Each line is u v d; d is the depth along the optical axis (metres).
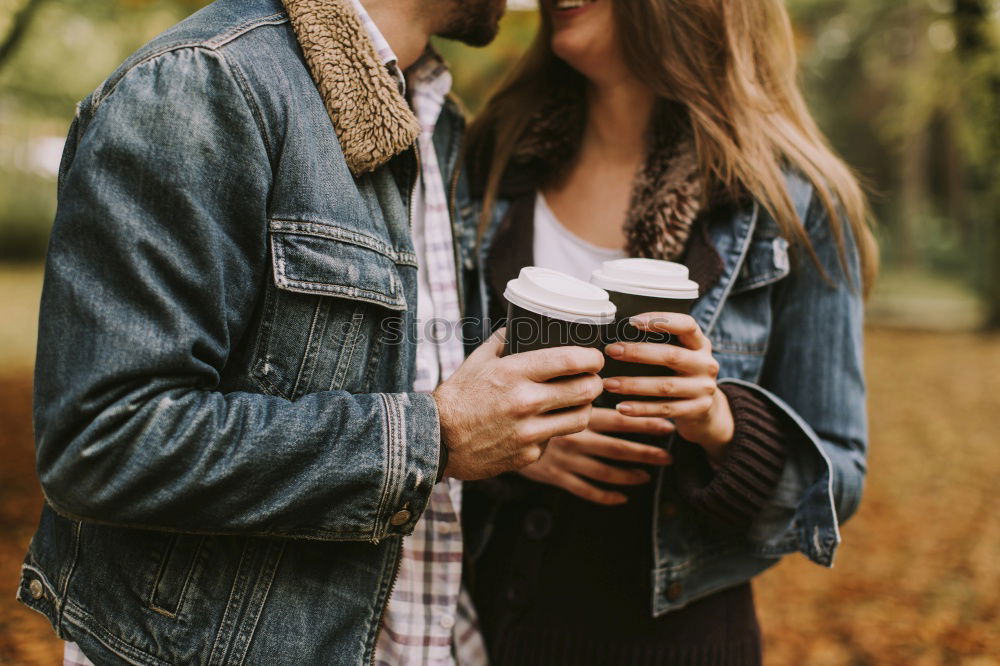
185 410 0.85
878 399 9.26
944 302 18.98
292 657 0.99
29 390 7.88
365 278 1.00
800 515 1.24
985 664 3.60
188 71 0.90
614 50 1.36
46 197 22.70
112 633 0.97
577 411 1.01
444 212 1.30
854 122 23.59
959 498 5.84
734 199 1.31
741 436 1.19
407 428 0.93
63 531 1.02
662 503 1.29
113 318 0.84
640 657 1.30
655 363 1.03
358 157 1.02
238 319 0.95
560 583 1.34
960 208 24.06
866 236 1.40
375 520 0.93
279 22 1.02
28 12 6.04
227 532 0.89
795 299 1.36
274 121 0.95
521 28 3.77
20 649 3.43
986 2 11.03
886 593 4.33
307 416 0.91
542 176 1.50
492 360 0.99
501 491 1.37
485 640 1.39
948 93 11.92
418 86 1.29
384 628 1.21
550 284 0.97
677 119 1.38
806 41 6.21
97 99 0.95
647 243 1.31
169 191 0.87
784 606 4.18
